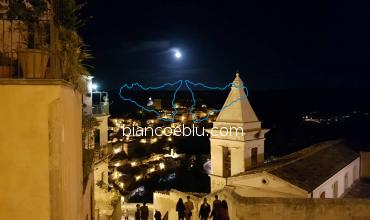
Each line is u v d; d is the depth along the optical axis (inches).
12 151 220.7
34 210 221.3
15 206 220.4
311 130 2380.7
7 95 220.8
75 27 311.0
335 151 1029.8
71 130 275.9
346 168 969.5
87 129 473.4
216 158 981.8
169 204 1008.9
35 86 222.4
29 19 271.4
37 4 272.4
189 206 665.6
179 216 665.6
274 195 729.6
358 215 487.5
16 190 220.5
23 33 306.2
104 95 1166.3
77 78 324.2
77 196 311.7
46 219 221.6
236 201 522.6
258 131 958.4
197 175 2379.4
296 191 703.7
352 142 1194.0
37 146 221.8
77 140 320.5
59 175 223.1
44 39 275.9
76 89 313.9
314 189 719.7
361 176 1103.0
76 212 302.4
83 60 367.9
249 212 502.0
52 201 222.1
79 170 335.0
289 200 502.0
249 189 764.0
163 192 1053.2
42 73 245.8
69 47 301.3
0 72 252.2
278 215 500.1
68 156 257.1
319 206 494.3
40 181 221.8
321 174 803.4
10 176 220.4
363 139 1318.9
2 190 219.8
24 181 221.0
